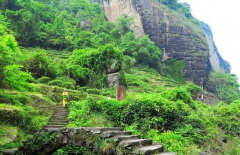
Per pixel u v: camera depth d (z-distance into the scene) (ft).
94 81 76.79
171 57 179.52
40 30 137.69
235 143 36.19
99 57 83.71
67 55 119.96
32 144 17.24
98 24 193.57
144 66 158.92
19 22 121.19
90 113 35.63
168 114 33.83
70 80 66.64
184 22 199.21
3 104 30.81
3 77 30.68
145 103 33.73
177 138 29.53
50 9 182.29
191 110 39.75
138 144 15.47
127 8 196.13
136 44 162.81
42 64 66.13
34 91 43.93
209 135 34.17
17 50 33.40
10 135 25.05
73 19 193.47
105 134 15.87
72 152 23.77
